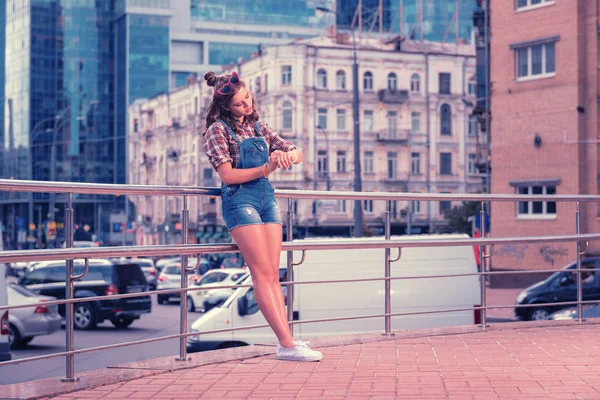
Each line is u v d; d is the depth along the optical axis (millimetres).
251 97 5863
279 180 70188
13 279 52000
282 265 14000
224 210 5848
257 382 5113
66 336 5102
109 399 4703
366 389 4844
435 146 73625
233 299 13344
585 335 6973
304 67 70500
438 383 4980
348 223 71000
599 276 18875
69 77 110625
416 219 72562
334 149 71312
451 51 76938
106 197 105375
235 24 109625
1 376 14445
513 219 35469
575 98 33969
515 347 6324
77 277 5125
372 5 98875
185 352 5840
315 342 6543
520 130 35719
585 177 33875
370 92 72188
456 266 14648
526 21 35531
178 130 87062
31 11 109938
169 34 108312
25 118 111000
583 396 4559
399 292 14367
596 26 33750
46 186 4879
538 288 19672
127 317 22297
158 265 53438
